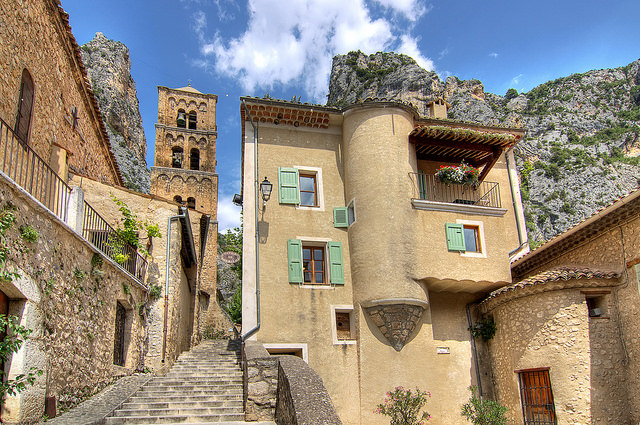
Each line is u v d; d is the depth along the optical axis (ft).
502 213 54.80
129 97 342.85
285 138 56.29
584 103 322.75
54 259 30.32
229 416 33.86
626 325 42.93
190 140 156.04
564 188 237.66
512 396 47.24
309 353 48.01
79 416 29.35
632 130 278.26
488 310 52.29
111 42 344.49
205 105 165.48
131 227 50.47
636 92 322.34
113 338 41.14
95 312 36.88
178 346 55.57
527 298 47.26
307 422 24.48
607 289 44.50
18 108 39.37
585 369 42.34
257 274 49.62
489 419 44.65
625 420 40.93
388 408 45.09
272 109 55.16
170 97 162.61
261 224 51.83
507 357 48.75
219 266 217.15
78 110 57.26
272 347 47.37
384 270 49.29
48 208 30.55
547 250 51.93
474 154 59.57
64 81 51.42
